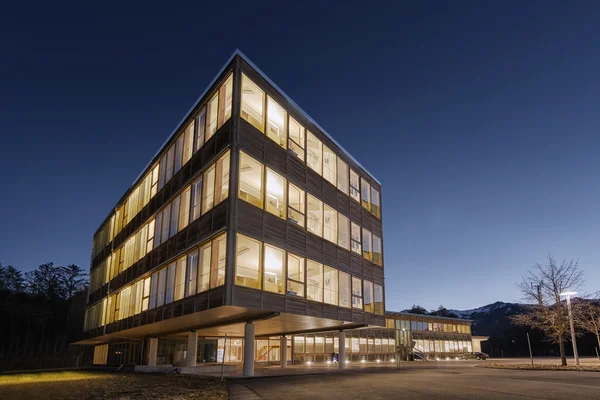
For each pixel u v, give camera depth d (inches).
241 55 900.6
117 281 1476.4
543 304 1205.1
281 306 868.0
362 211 1296.8
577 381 678.5
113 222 1647.4
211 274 823.7
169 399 537.3
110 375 1043.3
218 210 836.6
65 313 2982.3
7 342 2564.0
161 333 1325.0
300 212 991.0
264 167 894.4
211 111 961.5
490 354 4485.7
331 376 898.7
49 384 777.6
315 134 1111.6
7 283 2994.6
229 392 611.2
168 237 1071.0
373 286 1284.4
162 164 1205.7
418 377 828.0
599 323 1294.3
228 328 1120.2
